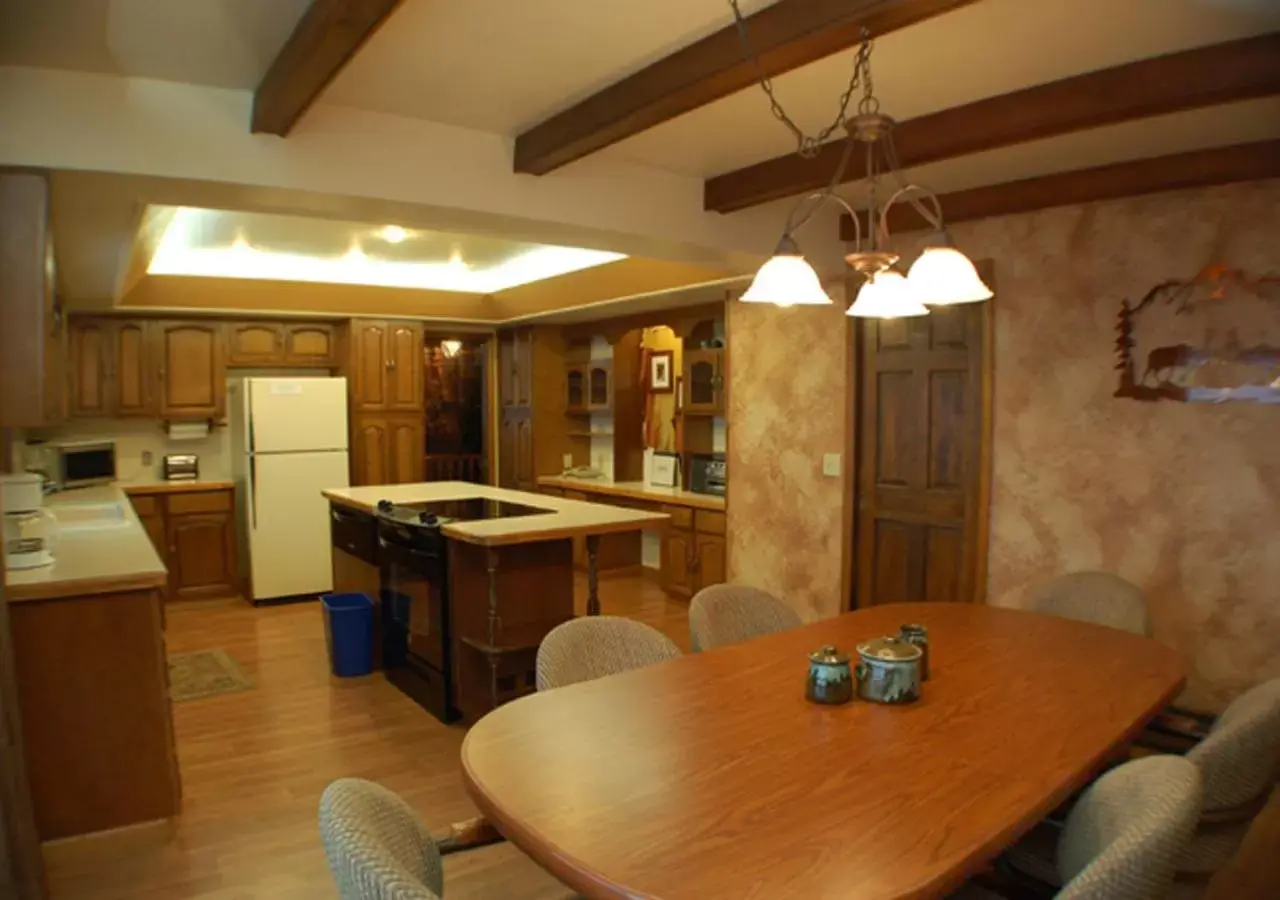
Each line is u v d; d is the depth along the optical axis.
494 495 4.79
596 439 7.15
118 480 6.05
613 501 6.31
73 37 2.06
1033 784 1.49
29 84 2.25
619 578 6.52
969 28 2.10
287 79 2.12
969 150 2.73
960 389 3.89
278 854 2.63
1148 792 1.28
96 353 5.69
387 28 2.09
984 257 3.75
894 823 1.35
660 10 1.98
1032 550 3.65
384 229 4.69
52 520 3.74
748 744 1.67
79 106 2.30
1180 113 2.59
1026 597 3.67
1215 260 3.09
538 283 6.27
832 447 4.46
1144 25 2.08
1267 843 2.20
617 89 2.46
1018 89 2.52
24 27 1.99
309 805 2.96
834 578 4.48
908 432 4.12
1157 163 3.14
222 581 6.05
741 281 4.73
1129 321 3.31
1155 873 1.12
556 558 3.91
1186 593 3.20
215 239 4.93
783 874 1.20
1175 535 3.22
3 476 3.25
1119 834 1.23
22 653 2.64
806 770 1.55
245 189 2.58
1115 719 1.81
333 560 5.07
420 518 3.83
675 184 3.49
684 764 1.57
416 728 3.66
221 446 6.38
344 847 1.09
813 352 4.55
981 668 2.16
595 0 1.93
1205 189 3.10
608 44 2.19
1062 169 3.35
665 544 5.82
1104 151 3.07
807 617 4.65
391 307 6.42
